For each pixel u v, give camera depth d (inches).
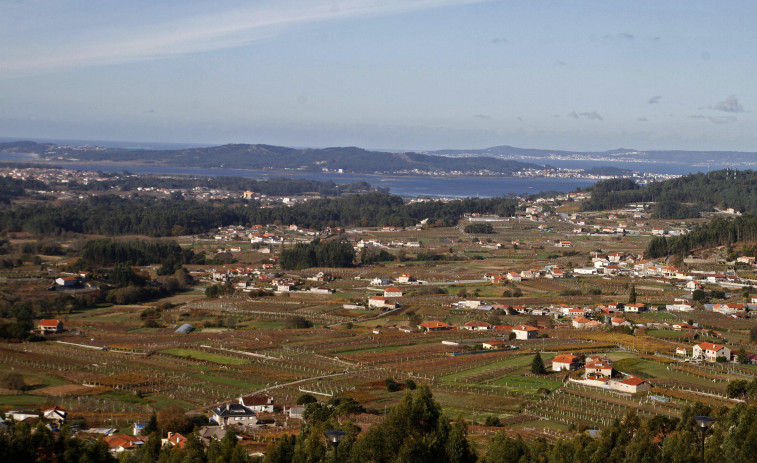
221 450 5378.9
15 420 6407.5
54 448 5438.0
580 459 5152.6
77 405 7322.8
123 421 6820.9
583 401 7465.6
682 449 5167.3
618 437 5541.3
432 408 5570.9
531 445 5556.1
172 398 7711.6
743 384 7490.2
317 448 5236.2
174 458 5246.1
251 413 6929.1
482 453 5605.3
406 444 5162.4
